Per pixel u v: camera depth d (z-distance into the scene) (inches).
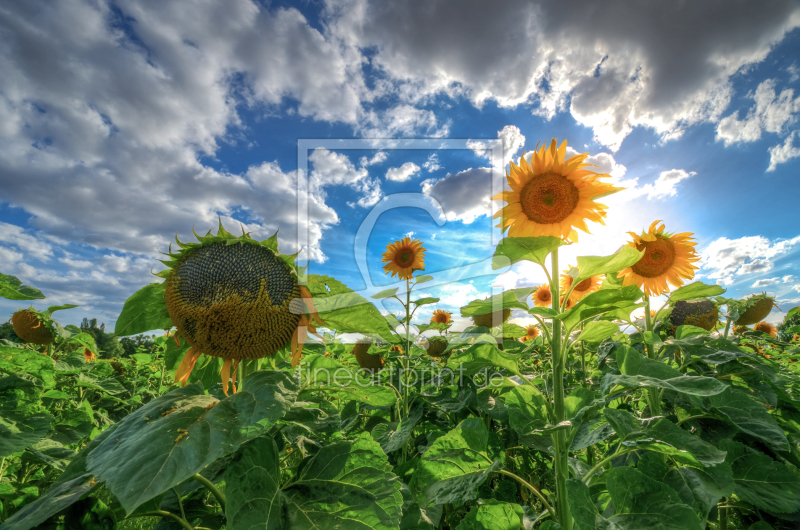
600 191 24.5
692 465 21.7
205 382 21.5
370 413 41.7
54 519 14.6
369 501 16.4
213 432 13.7
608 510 21.6
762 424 23.5
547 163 25.4
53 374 36.6
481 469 22.5
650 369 20.2
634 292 18.0
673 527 16.1
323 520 15.4
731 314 39.3
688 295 31.1
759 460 23.0
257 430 13.8
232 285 17.1
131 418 16.4
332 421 21.1
